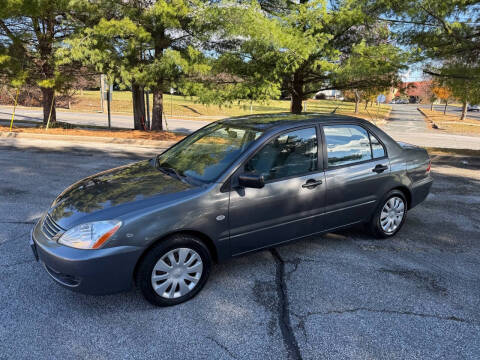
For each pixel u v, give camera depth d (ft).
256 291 10.84
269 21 34.81
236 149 11.42
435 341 8.80
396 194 14.49
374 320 9.54
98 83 63.57
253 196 10.85
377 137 14.02
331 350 8.46
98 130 47.47
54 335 8.82
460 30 31.81
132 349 8.41
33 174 23.94
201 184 10.57
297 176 11.73
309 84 46.11
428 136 70.28
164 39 40.47
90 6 35.12
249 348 8.49
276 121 12.50
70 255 8.94
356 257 13.08
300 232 12.20
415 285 11.27
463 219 17.35
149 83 39.04
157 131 47.44
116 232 9.10
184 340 8.73
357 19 35.19
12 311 9.65
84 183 11.80
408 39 35.09
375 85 40.24
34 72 43.55
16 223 15.39
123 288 9.41
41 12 36.55
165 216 9.59
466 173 27.96
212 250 10.84
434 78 37.04
